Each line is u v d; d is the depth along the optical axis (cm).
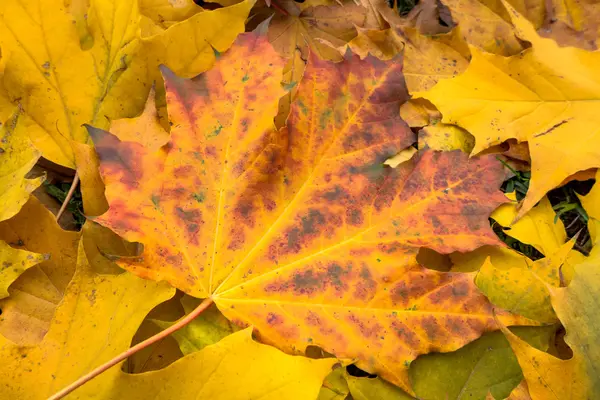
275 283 34
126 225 34
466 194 35
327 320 34
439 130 38
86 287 33
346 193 35
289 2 40
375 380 35
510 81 37
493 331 35
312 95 35
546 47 36
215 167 34
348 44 38
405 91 35
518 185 40
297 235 35
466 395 35
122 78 37
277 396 33
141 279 34
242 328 34
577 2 38
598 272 34
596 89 36
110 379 33
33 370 33
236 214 34
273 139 34
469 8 39
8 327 35
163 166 34
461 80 37
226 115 34
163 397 33
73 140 35
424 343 34
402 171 35
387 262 34
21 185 35
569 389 33
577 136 36
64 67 36
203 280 34
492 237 35
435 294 34
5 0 35
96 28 36
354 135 35
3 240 35
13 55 36
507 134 37
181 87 34
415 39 39
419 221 35
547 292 36
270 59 34
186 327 35
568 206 39
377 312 34
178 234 34
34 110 36
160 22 39
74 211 40
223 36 37
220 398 33
